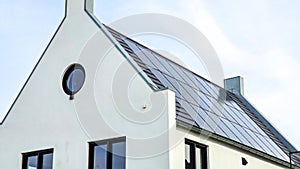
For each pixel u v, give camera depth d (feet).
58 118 51.34
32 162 52.11
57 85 52.75
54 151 50.42
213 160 50.67
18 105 54.90
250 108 83.76
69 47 53.42
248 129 68.08
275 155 64.64
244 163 56.44
